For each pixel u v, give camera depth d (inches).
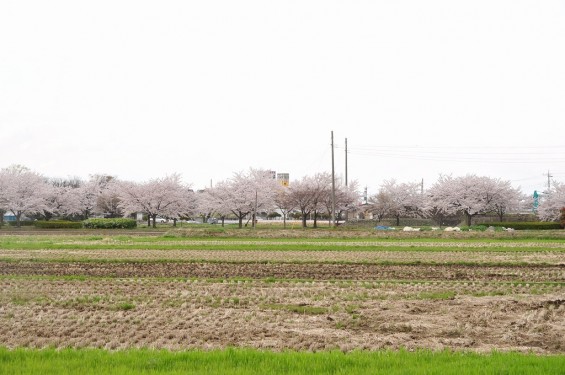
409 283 731.4
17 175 2847.0
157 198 2694.4
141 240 1536.7
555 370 291.7
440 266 927.0
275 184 2790.4
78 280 748.6
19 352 342.3
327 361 319.0
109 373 291.4
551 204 2630.4
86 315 517.0
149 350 358.6
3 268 885.8
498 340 425.1
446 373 289.1
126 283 721.6
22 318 506.6
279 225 2903.5
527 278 791.7
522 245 1365.7
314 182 2591.0
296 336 436.8
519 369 293.1
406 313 529.0
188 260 991.0
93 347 401.7
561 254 1131.3
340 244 1390.3
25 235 1829.5
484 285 716.0
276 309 548.4
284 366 310.0
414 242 1497.3
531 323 483.2
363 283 726.5
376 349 391.2
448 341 419.5
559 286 708.7
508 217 2812.5
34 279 754.2
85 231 2162.9
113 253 1129.4
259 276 807.1
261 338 431.2
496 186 2652.6
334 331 452.8
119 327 467.5
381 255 1109.7
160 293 645.9
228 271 860.0
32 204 2741.1
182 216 3093.0
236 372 294.5
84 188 3351.4
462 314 523.2
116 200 3280.0
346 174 2581.2
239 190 2593.5
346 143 2591.0
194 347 398.0
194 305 569.3
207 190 2837.1
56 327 469.4
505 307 559.2
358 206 2849.4
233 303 582.9
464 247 1286.9
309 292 654.5
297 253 1151.0
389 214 3031.5
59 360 323.9
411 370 295.6
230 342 418.3
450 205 2711.6
